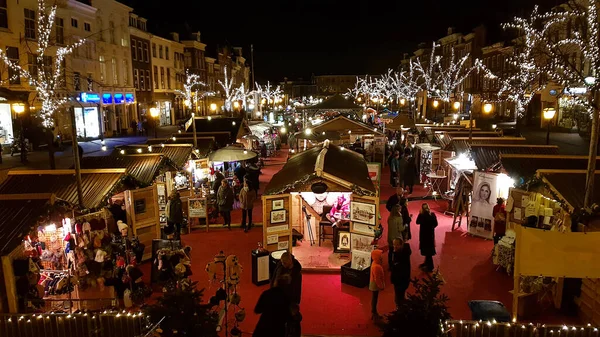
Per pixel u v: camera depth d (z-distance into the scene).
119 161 12.82
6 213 7.93
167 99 49.38
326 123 22.66
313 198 12.41
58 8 29.41
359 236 10.09
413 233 13.20
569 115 33.06
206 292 9.38
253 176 17.78
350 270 9.54
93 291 8.87
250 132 25.89
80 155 18.09
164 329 5.82
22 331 6.67
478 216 12.73
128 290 8.83
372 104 75.25
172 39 52.50
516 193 10.62
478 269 10.44
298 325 6.44
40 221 8.10
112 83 37.72
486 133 19.86
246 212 13.98
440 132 20.73
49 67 28.30
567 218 8.40
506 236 10.34
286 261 7.26
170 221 12.38
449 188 17.17
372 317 8.11
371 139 25.28
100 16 35.72
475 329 6.39
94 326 6.61
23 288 7.61
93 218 9.64
